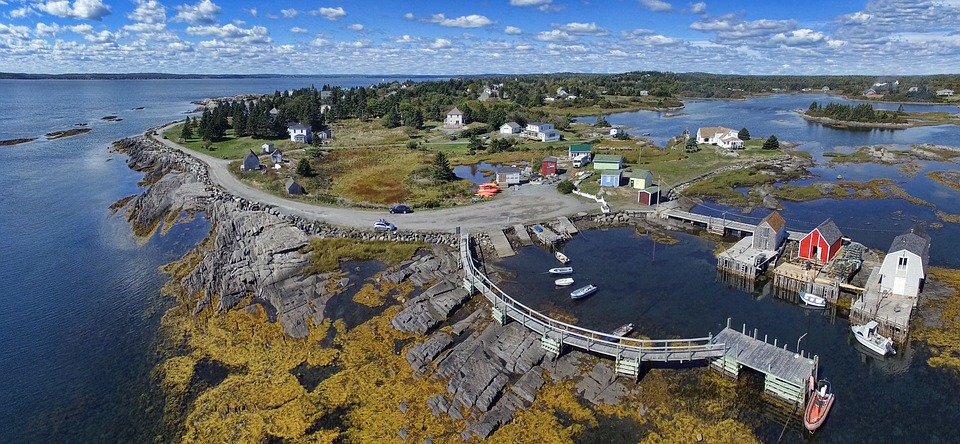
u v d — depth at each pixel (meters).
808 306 50.12
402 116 165.00
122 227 76.25
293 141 131.75
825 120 183.38
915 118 183.25
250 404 38.34
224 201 77.31
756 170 101.19
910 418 35.41
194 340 46.66
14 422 37.88
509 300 50.97
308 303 50.03
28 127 182.25
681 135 141.12
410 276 54.31
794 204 80.94
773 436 33.88
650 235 68.31
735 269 56.47
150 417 37.97
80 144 145.62
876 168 103.69
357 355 42.88
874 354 42.44
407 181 91.69
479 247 63.09
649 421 35.16
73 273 61.03
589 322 47.44
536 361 40.38
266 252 58.66
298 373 41.34
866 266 56.50
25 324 50.28
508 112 175.12
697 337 45.00
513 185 87.94
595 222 72.25
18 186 99.62
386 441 34.34
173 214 76.25
